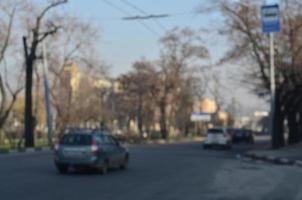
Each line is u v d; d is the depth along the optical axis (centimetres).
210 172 2547
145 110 9238
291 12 4669
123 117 9750
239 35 4903
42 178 2189
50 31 5106
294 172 2625
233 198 1609
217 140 5350
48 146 5116
